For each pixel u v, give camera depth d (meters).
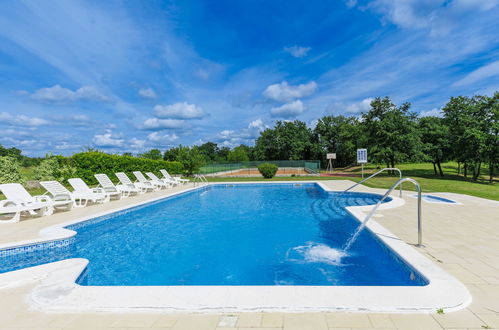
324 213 8.95
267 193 14.12
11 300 2.86
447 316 2.38
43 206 7.16
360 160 18.97
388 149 23.33
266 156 53.28
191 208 10.13
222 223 7.80
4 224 6.42
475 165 20.22
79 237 6.30
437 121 25.12
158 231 7.00
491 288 2.88
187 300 2.67
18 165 13.30
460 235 4.85
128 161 16.39
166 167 22.28
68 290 2.95
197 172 24.77
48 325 2.38
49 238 5.28
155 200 10.50
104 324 2.37
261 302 2.61
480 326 2.22
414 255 3.86
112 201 10.12
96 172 13.87
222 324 2.32
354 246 5.57
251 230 7.00
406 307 2.47
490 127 19.52
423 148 23.31
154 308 2.56
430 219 6.17
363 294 2.73
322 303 2.56
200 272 4.45
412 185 13.99
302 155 51.44
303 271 4.37
